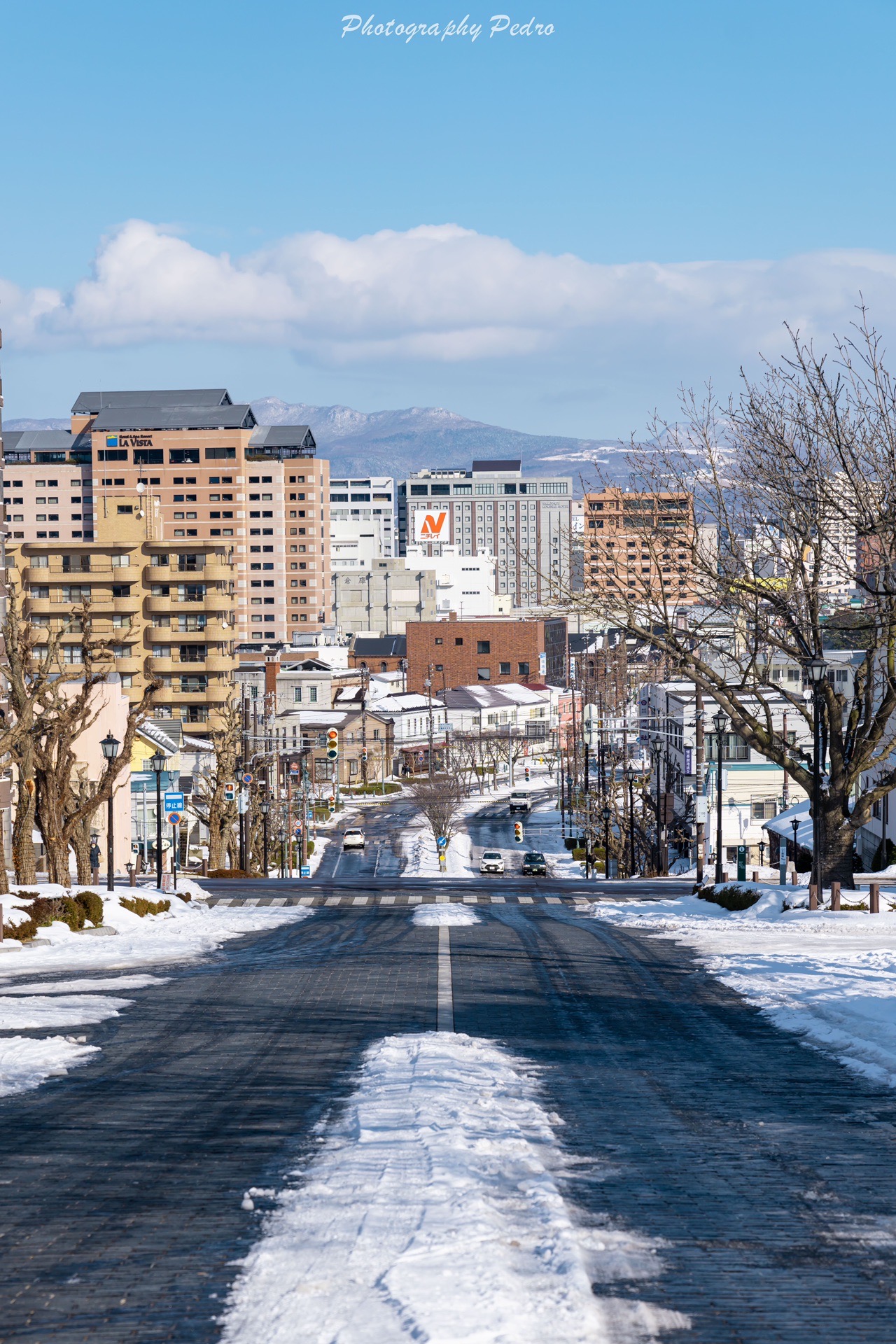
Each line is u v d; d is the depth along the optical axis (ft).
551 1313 20.08
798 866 212.23
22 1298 21.88
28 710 115.55
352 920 126.72
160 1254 24.18
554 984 72.49
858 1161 31.86
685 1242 24.66
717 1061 48.19
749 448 115.03
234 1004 64.69
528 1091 40.88
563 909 141.79
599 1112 38.01
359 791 481.87
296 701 527.81
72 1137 35.06
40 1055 48.32
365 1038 53.06
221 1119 37.22
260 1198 28.09
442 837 341.21
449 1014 60.08
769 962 79.36
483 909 141.28
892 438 108.27
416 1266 21.77
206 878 221.46
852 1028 54.39
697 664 120.57
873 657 119.85
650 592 122.01
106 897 120.57
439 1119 34.63
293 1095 40.78
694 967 81.30
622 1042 52.95
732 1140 34.30
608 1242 24.52
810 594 115.34
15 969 86.43
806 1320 20.57
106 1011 61.87
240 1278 22.48
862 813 120.37
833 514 112.27
